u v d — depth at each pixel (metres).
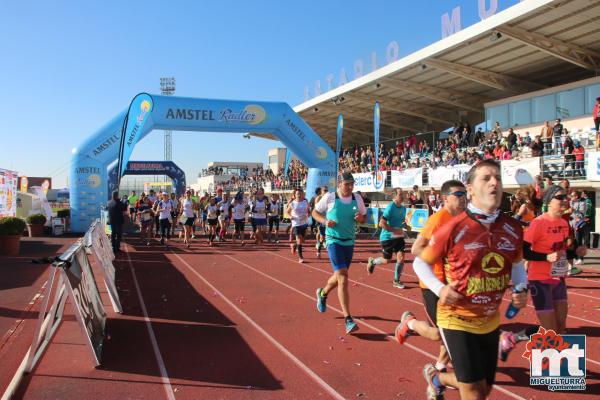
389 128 35.50
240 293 8.48
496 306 2.84
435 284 2.82
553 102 21.25
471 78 21.95
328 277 10.20
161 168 38.88
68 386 4.35
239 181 51.56
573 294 8.30
